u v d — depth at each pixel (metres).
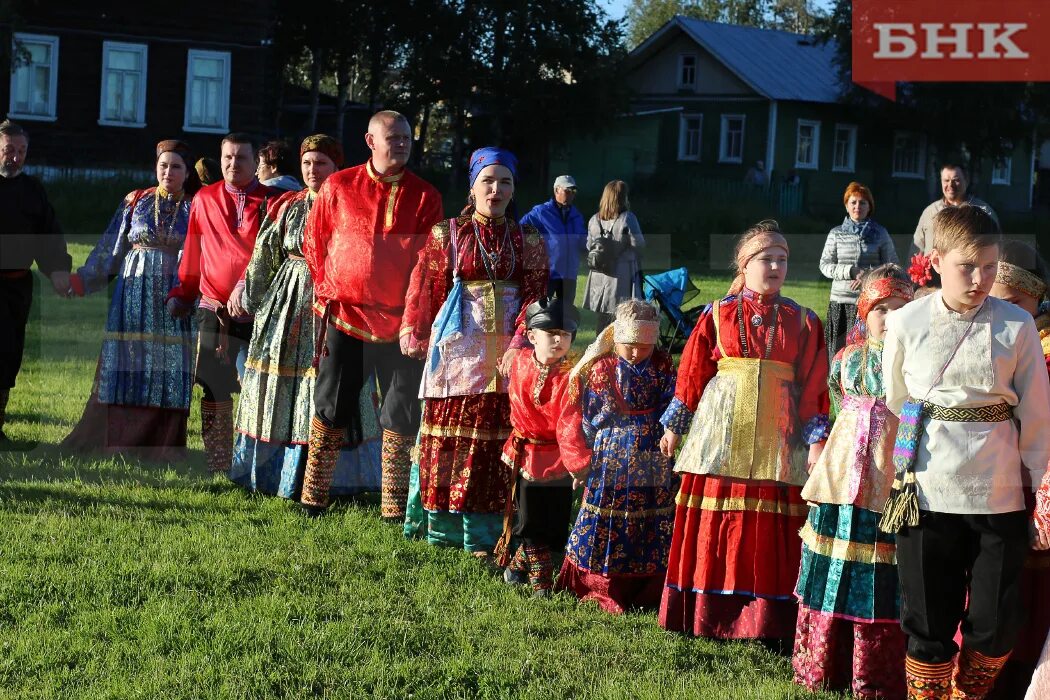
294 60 41.53
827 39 38.75
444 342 5.27
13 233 6.61
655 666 4.23
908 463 3.60
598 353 4.82
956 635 4.02
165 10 31.41
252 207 6.20
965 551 3.63
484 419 5.28
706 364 4.53
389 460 5.75
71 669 3.96
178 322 6.41
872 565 3.99
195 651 4.10
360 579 4.94
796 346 4.43
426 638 4.36
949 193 7.02
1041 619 3.80
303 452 5.95
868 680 4.01
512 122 39.28
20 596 4.52
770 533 4.43
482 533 5.35
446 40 38.06
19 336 6.78
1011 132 35.22
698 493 4.53
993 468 3.53
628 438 4.79
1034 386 3.54
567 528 5.03
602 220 7.25
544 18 38.22
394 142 5.49
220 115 32.09
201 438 6.91
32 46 30.75
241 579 4.85
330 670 4.02
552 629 4.55
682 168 40.12
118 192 17.64
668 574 4.59
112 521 5.48
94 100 31.20
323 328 5.65
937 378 3.57
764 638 4.48
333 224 5.57
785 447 4.40
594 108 37.94
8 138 6.63
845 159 39.34
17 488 5.94
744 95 39.62
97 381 6.50
